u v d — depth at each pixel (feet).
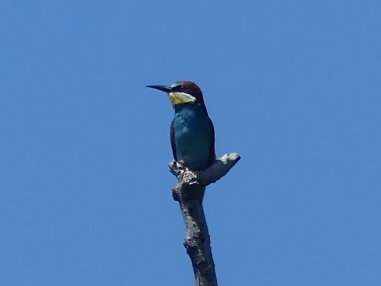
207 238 26.53
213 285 25.80
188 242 26.16
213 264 26.16
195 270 25.99
